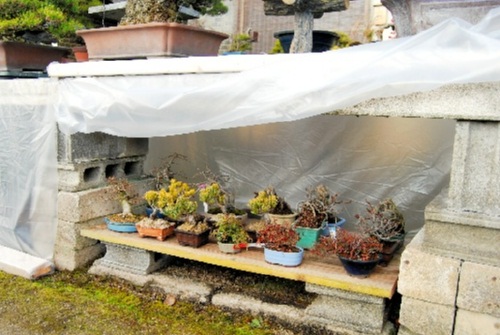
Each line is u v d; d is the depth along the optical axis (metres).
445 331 2.24
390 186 3.56
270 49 5.67
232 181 4.13
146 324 2.80
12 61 4.12
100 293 3.18
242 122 2.56
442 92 2.12
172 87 2.87
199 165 4.28
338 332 2.62
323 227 3.07
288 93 2.35
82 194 3.46
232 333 2.71
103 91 3.05
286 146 3.88
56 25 4.09
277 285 3.15
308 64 2.33
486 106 2.04
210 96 2.56
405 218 3.53
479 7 2.57
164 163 4.39
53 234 3.59
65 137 3.37
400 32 2.80
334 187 3.73
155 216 3.49
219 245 3.02
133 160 3.96
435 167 3.42
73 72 3.18
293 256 2.74
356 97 2.22
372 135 3.57
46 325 2.77
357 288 2.49
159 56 3.39
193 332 2.71
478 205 2.14
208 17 6.11
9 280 3.39
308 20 3.21
